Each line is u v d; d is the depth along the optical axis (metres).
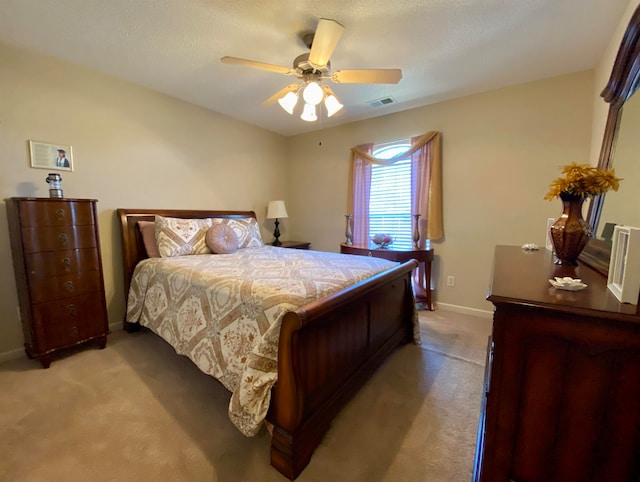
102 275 2.47
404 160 3.63
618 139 1.66
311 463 1.34
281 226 4.68
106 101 2.72
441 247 3.42
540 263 1.49
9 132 2.22
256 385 1.29
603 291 0.95
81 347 2.48
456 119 3.21
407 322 2.58
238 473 1.29
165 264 2.44
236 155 3.96
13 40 2.14
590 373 0.84
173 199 3.29
